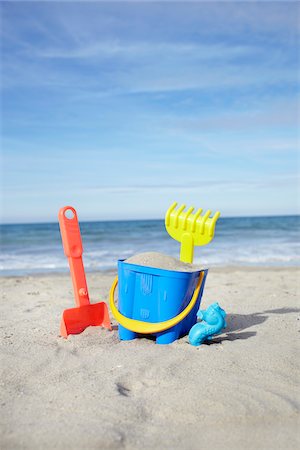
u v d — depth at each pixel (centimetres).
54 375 71
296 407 60
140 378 69
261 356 79
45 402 61
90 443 51
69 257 95
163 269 84
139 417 57
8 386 67
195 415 58
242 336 92
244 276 191
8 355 80
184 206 101
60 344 87
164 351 81
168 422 56
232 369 73
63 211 95
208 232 97
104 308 98
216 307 86
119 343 87
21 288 164
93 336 91
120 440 52
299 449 51
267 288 154
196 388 65
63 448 50
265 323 102
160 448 51
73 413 58
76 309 94
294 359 78
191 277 85
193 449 51
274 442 52
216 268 234
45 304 130
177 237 99
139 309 88
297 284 165
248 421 56
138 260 91
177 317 85
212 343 87
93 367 74
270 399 62
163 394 63
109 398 62
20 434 53
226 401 61
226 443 52
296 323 102
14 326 103
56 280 188
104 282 175
